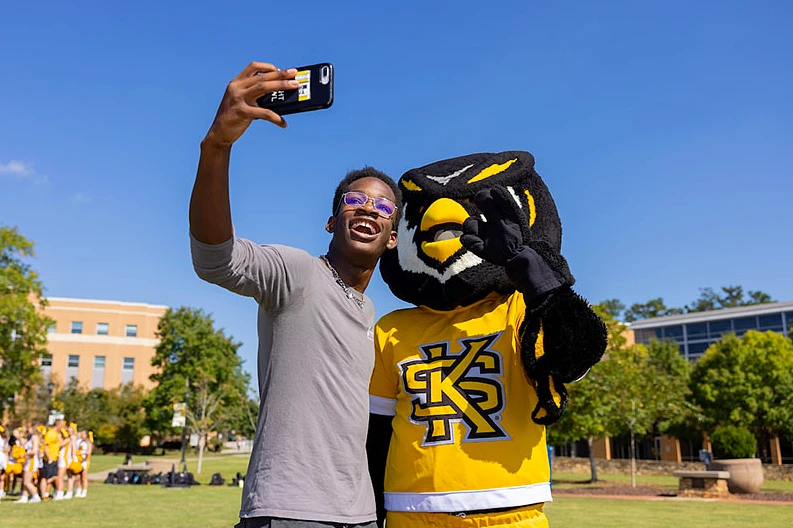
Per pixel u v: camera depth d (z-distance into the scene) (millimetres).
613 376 22797
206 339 50938
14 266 36750
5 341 36344
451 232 4117
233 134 2336
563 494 20188
